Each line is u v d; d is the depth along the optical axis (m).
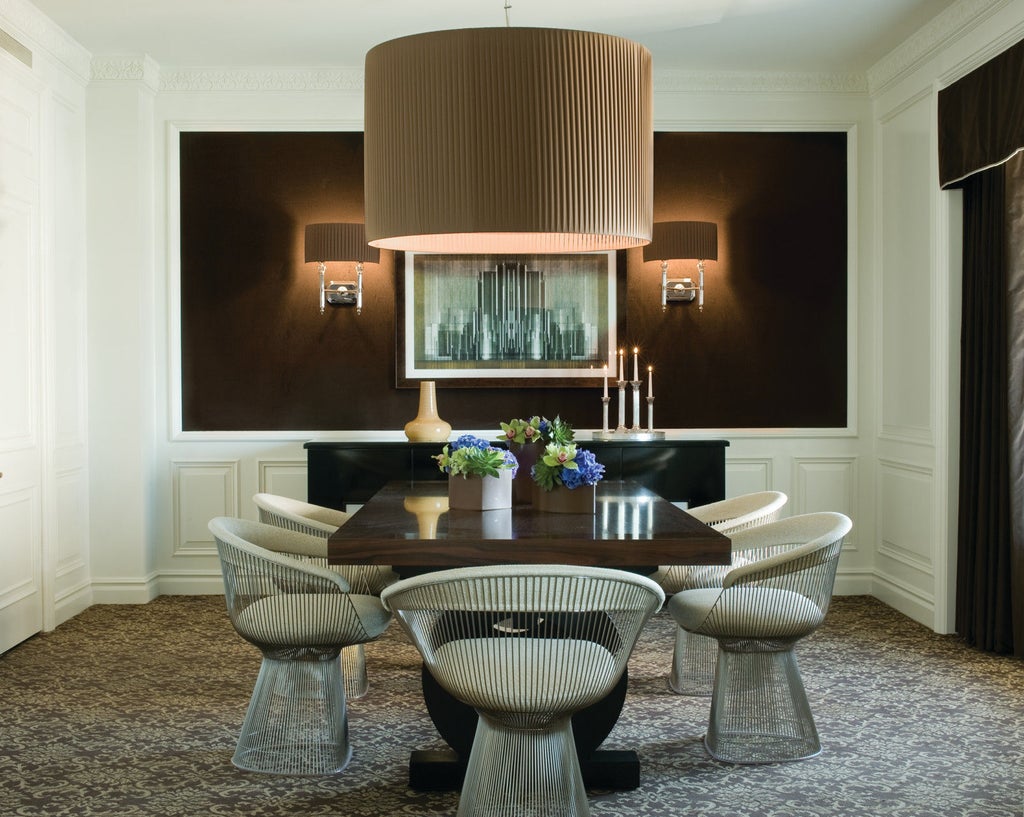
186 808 3.03
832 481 6.08
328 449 5.48
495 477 3.73
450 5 4.82
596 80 2.97
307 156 5.99
